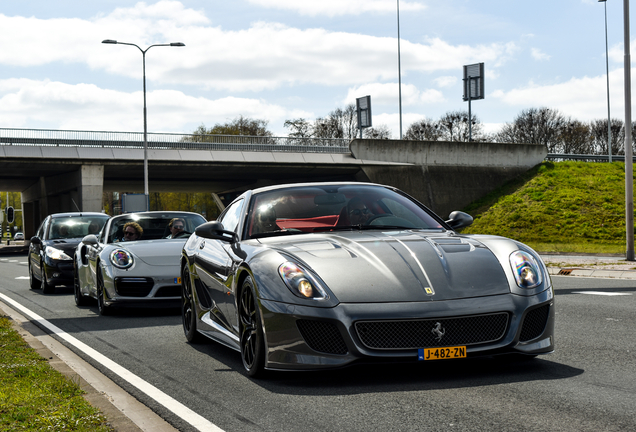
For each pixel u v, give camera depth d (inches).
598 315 298.8
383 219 211.9
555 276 568.1
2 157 1612.9
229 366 203.8
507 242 185.5
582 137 3341.5
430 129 3415.4
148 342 260.8
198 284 242.2
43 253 505.4
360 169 2007.9
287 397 158.4
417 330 157.2
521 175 2148.1
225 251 212.5
